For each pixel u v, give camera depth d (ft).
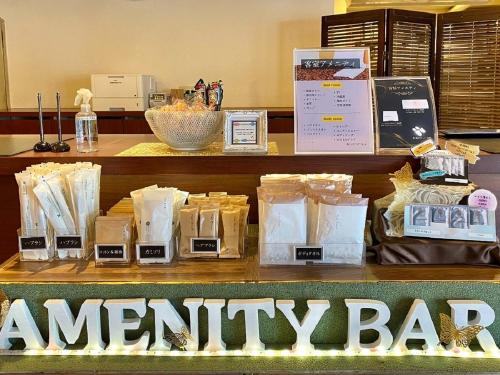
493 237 4.61
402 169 4.82
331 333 4.43
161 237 4.61
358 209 4.49
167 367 4.15
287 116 14.23
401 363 4.18
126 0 16.30
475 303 4.28
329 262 4.59
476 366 4.15
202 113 5.60
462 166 4.87
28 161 5.55
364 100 5.50
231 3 16.28
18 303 4.30
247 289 4.35
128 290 4.35
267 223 4.53
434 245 4.61
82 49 16.58
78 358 4.28
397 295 4.36
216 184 6.16
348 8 18.40
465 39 15.21
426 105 5.61
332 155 5.39
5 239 6.36
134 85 14.80
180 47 16.56
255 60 16.56
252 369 4.12
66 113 14.38
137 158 5.51
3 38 16.48
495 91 14.94
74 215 4.70
